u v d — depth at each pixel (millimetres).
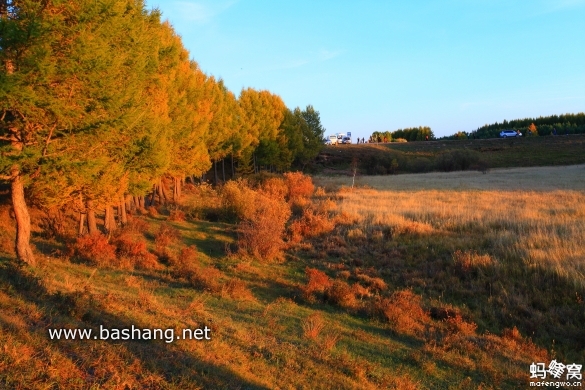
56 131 10203
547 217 20641
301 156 61031
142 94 15586
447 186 42000
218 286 11383
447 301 12266
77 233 16016
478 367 8289
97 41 10422
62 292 7715
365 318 10836
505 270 13203
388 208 25922
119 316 7008
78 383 4539
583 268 12484
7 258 10914
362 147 91062
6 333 5223
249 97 46375
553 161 72750
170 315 7836
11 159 9602
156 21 18703
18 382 4297
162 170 16922
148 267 12961
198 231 20406
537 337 10141
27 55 9180
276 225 18250
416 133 142875
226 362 6145
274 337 8141
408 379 7223
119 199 15391
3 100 9086
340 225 21656
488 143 94875
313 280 12375
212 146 33031
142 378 4977
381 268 15023
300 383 6156
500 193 33625
